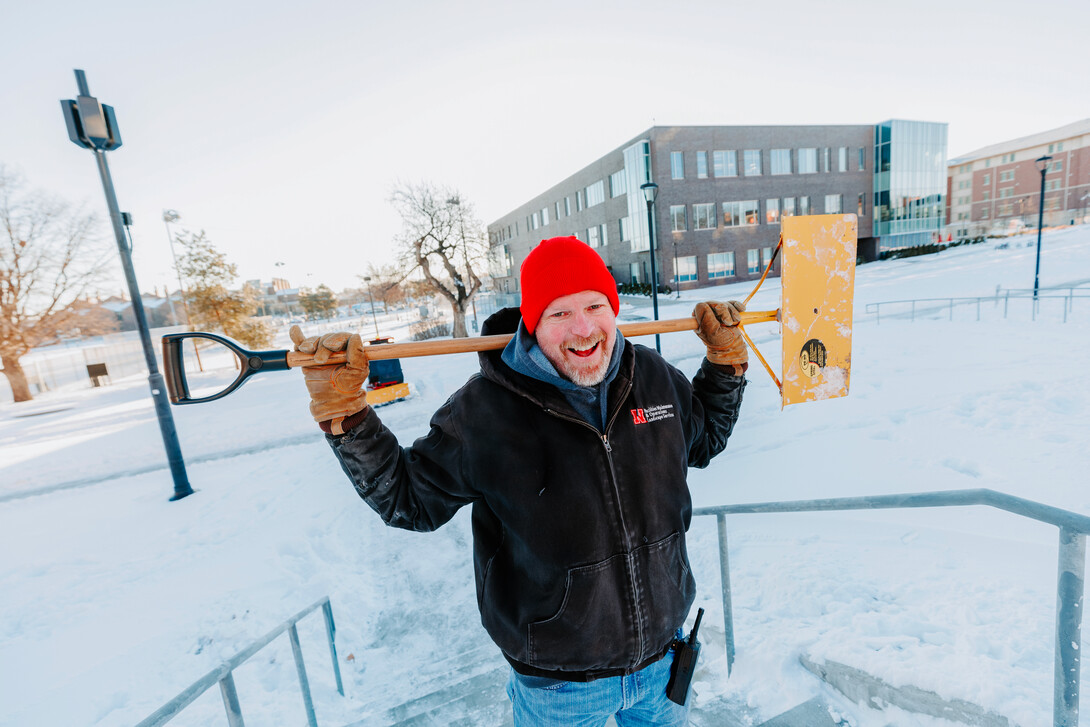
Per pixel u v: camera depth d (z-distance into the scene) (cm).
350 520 591
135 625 424
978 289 1766
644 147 3095
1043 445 479
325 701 326
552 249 118
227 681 186
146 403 1753
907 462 484
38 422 1614
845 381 154
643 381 130
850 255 153
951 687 174
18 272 2083
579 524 113
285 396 1541
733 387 150
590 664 118
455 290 2730
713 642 255
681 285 3206
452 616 405
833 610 263
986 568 283
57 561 568
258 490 731
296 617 267
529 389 115
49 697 346
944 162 3750
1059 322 1086
